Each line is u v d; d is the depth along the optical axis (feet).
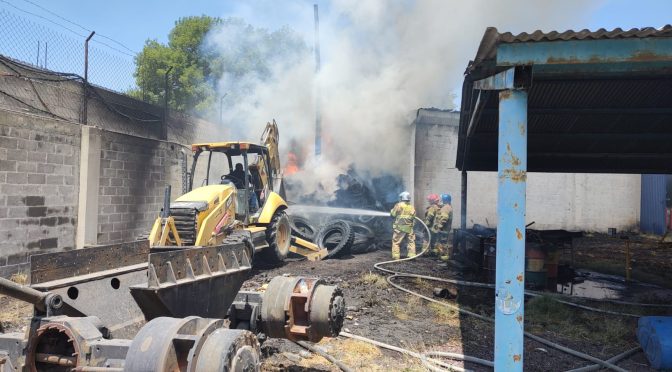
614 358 17.71
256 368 10.64
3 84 29.43
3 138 27.22
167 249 16.89
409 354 17.21
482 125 29.60
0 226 27.12
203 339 9.87
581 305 25.21
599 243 56.70
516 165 13.61
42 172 29.73
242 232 30.86
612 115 26.63
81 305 13.16
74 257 13.56
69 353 11.12
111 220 35.42
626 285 31.99
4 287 10.16
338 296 14.94
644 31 12.84
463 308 24.35
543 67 15.65
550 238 31.60
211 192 30.01
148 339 9.77
